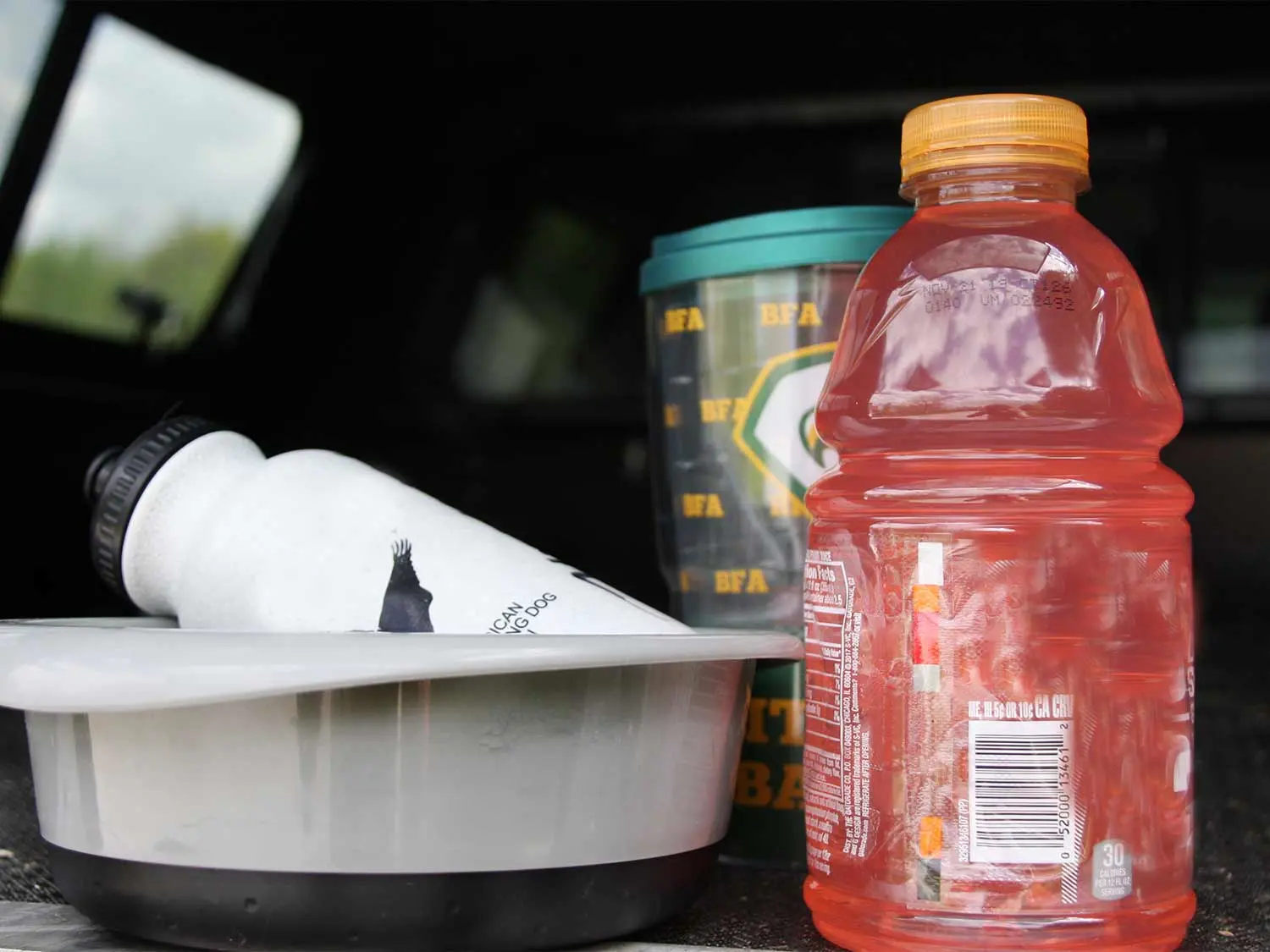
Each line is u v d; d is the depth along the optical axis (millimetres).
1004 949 657
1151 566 701
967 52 3180
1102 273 745
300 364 3295
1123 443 728
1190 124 3100
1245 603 3062
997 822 661
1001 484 686
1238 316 3084
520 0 3131
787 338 891
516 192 3381
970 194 749
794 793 890
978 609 670
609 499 3365
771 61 3242
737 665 732
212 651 618
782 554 892
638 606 772
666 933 742
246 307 3068
